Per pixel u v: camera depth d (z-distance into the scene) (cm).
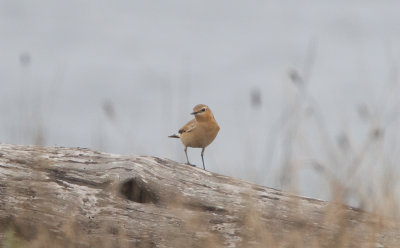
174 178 922
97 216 847
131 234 834
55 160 909
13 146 922
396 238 816
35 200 845
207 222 863
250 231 837
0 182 859
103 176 891
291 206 870
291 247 812
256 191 902
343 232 807
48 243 816
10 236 792
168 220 851
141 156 945
